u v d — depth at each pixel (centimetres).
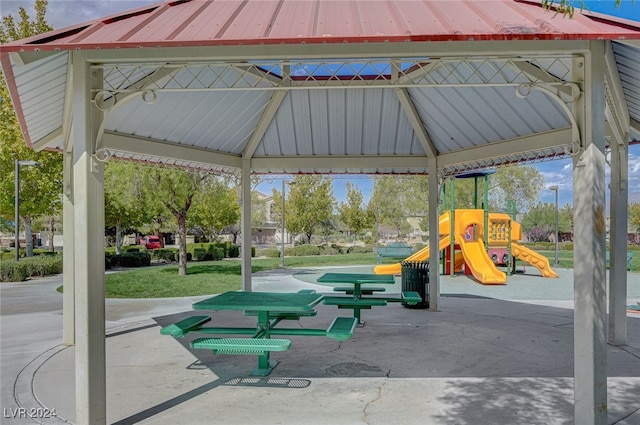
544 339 665
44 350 624
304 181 3722
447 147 887
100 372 366
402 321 798
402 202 3872
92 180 363
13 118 1638
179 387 470
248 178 926
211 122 770
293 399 435
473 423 377
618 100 466
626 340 642
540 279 1633
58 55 377
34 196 1797
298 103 802
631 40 312
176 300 1077
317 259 2917
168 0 445
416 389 460
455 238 1705
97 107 368
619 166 632
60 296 1174
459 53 352
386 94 772
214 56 361
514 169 4391
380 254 2278
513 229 1867
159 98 640
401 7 407
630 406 409
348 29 332
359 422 382
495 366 535
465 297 1134
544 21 343
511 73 579
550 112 651
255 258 3122
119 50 360
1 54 321
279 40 309
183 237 1709
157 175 1534
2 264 1574
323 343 644
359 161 942
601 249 346
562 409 404
